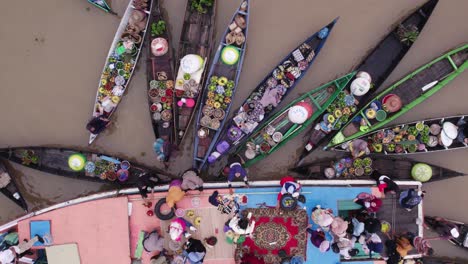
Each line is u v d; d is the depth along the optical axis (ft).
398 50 39.47
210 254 36.35
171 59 38.83
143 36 38.78
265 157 40.34
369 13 40.57
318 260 36.81
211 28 38.55
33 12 40.57
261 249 36.60
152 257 36.06
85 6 40.34
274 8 40.52
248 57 40.57
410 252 37.81
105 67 39.19
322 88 38.58
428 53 40.52
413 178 39.06
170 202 34.83
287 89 38.96
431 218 40.60
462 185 41.06
